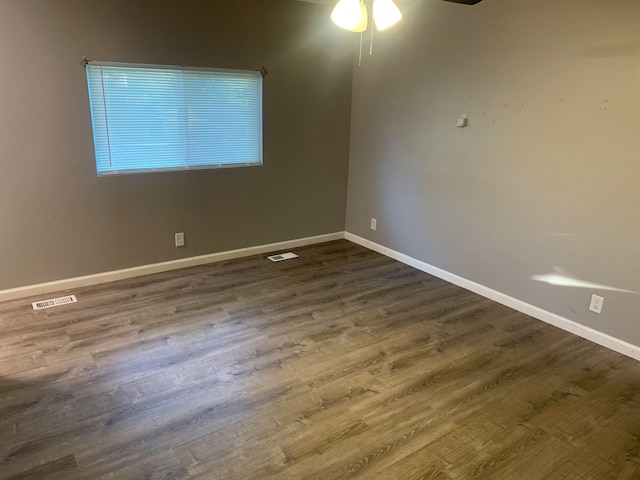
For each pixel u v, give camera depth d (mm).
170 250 4062
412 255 4367
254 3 3904
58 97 3268
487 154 3500
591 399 2447
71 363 2641
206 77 3852
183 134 3881
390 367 2695
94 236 3658
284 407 2312
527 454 2043
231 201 4293
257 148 4332
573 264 3070
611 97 2699
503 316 3385
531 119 3146
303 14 4195
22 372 2545
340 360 2754
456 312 3436
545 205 3168
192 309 3357
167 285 3770
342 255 4648
